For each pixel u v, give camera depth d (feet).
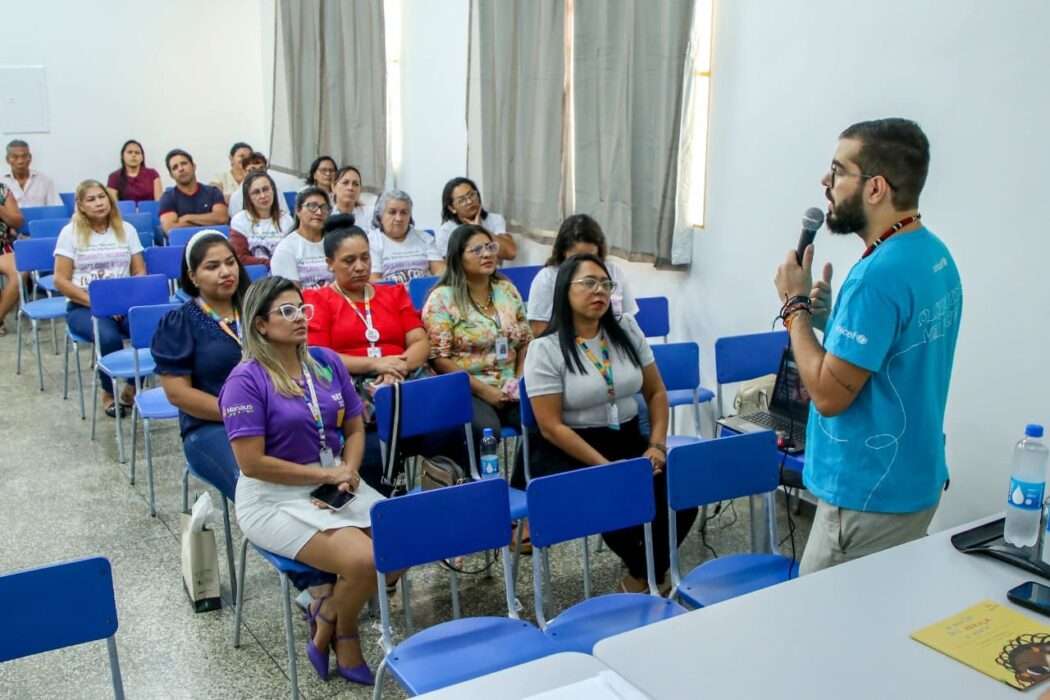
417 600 10.41
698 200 13.71
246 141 30.76
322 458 9.04
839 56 11.34
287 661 9.23
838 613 5.58
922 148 6.35
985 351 10.20
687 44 13.05
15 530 11.96
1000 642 5.23
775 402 10.49
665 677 4.92
